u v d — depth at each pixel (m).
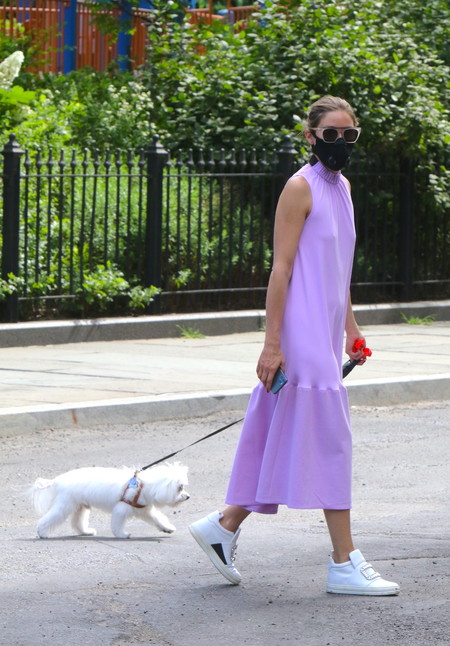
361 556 9.38
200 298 27.84
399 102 30.55
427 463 15.12
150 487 11.27
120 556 10.61
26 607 8.98
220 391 18.50
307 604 9.10
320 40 30.41
